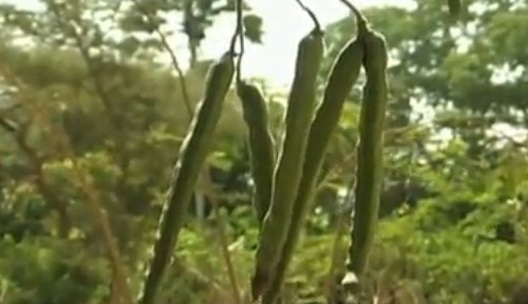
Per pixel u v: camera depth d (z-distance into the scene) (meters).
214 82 3.15
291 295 12.73
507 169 14.66
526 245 16.25
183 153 3.12
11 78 13.19
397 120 15.91
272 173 3.26
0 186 17.53
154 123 18.44
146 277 3.09
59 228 17.19
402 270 15.09
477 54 26.02
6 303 17.14
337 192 12.47
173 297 14.09
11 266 17.20
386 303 13.14
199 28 17.48
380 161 3.10
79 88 19.22
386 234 14.89
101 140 18.41
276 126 5.28
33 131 15.44
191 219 14.36
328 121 2.97
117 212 16.95
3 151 17.11
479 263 15.99
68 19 19.38
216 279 13.62
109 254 12.50
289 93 2.98
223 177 16.86
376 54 3.02
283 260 2.94
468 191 15.90
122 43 19.50
